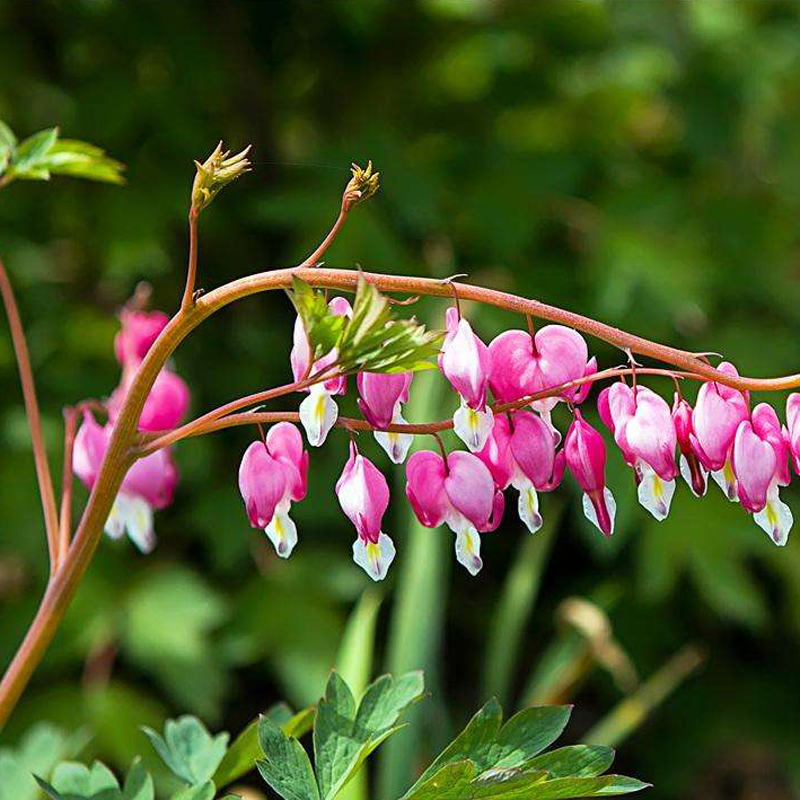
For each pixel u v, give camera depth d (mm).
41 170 1223
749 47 2242
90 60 2035
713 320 2119
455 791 1062
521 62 2162
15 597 1904
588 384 1062
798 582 1917
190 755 1146
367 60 2154
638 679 2053
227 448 2004
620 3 2256
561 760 1082
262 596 1878
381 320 1044
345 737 1094
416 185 1946
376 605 1279
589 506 1061
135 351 1169
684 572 2115
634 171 2219
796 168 2236
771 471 1054
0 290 1948
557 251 2113
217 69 2010
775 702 2111
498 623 1698
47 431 1875
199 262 2082
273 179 2076
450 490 1061
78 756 1705
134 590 1855
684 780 2039
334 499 1904
